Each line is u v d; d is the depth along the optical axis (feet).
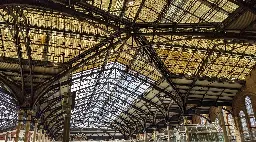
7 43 72.59
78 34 73.00
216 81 97.30
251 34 53.26
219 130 105.70
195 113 120.26
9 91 84.38
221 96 109.70
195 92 105.91
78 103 147.33
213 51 80.74
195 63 89.56
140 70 98.68
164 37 72.90
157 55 82.28
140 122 152.46
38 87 79.41
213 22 61.26
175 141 119.44
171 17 69.82
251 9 46.01
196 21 69.05
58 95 102.68
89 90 125.49
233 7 58.70
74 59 78.79
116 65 100.17
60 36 72.95
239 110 108.47
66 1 46.19
